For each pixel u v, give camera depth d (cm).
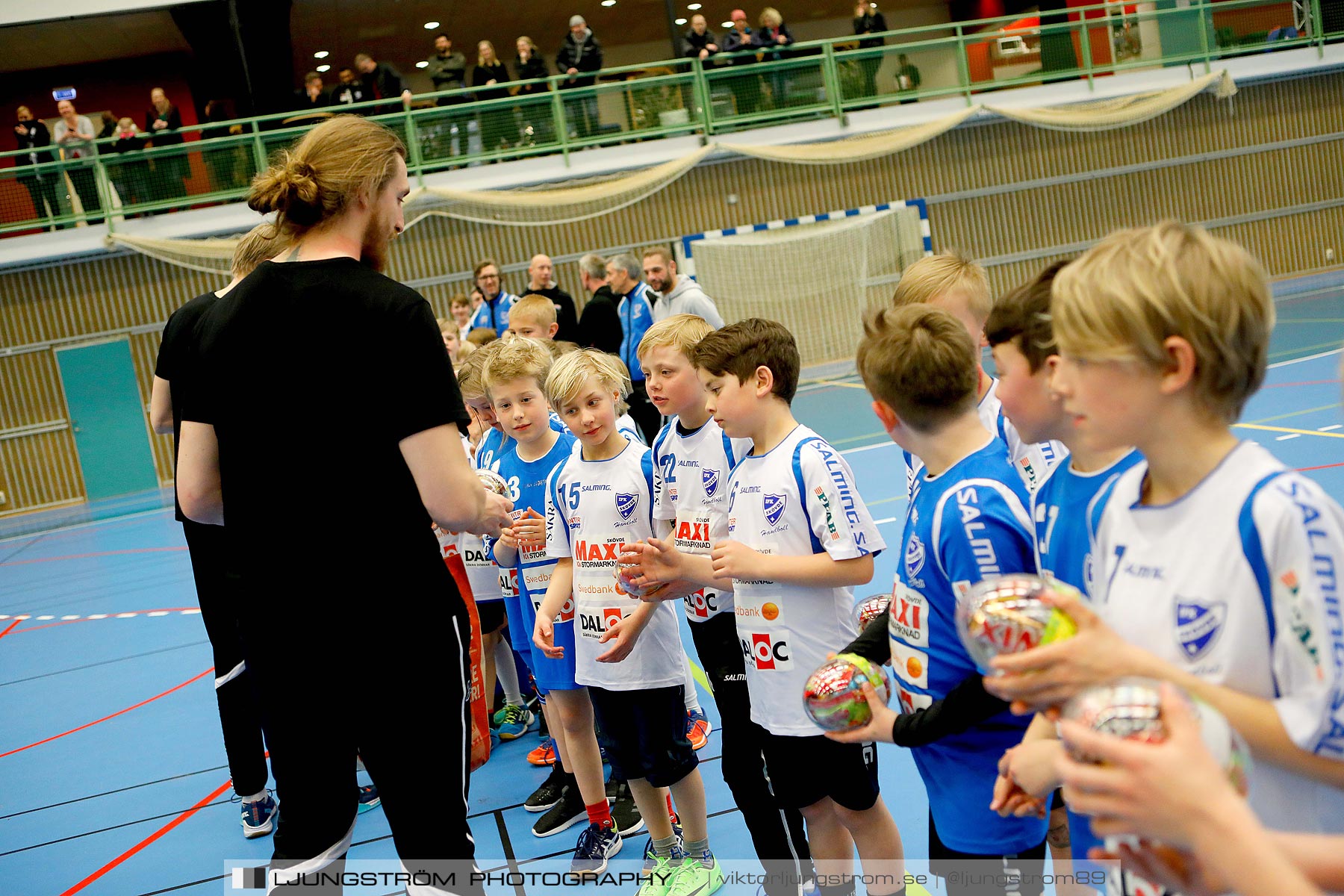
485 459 409
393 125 1659
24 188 1541
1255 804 116
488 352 405
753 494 246
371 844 355
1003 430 250
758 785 271
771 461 243
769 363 243
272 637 195
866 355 192
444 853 199
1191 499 123
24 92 2081
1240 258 116
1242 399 120
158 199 1568
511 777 402
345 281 196
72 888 344
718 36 2648
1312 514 112
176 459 236
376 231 212
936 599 186
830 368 1938
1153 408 119
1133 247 119
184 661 642
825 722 172
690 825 289
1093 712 88
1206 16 1969
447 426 197
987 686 116
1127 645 111
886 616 213
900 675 196
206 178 1574
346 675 195
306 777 197
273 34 1855
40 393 1731
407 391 194
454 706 203
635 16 2412
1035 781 136
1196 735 83
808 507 235
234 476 196
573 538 302
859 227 1950
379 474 195
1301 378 1088
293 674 195
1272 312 119
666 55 2689
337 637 194
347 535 193
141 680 610
